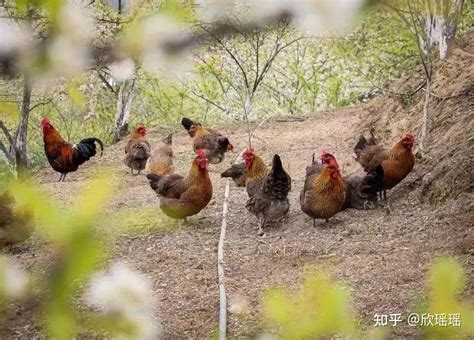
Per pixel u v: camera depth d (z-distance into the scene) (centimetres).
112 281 135
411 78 1127
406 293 485
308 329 115
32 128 1381
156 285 576
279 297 121
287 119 1439
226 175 870
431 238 619
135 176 1068
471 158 716
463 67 1002
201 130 1158
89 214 96
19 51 104
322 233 696
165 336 439
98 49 109
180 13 110
